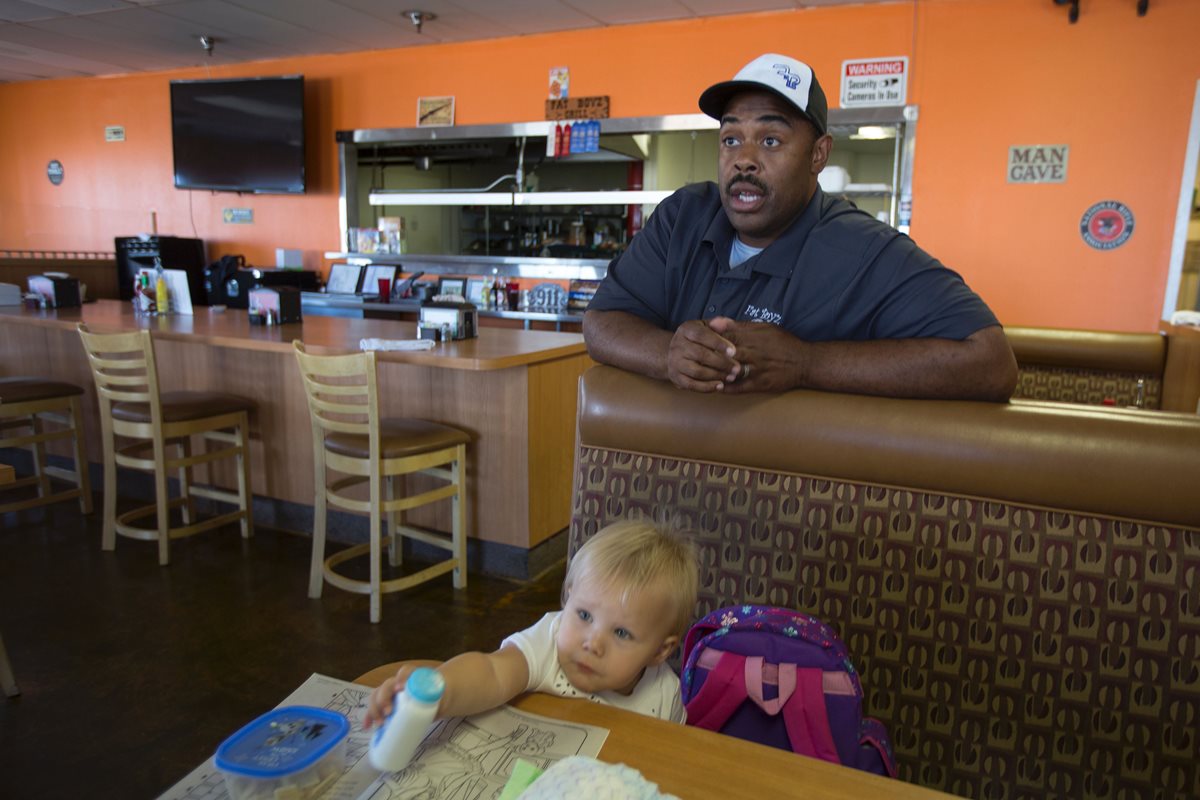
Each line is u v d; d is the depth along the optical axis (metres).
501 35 5.59
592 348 1.49
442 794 0.69
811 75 1.35
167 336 3.37
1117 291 4.46
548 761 0.74
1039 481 1.11
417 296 5.98
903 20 4.63
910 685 1.22
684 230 1.60
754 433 1.27
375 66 6.12
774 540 1.28
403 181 6.78
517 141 5.94
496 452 3.02
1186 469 1.03
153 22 5.43
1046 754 1.15
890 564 1.21
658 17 5.09
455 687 0.79
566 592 1.04
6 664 2.15
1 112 7.79
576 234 6.03
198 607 2.75
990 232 4.66
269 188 6.34
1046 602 1.13
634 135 5.68
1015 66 4.46
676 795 0.68
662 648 1.00
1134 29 4.21
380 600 2.66
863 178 5.38
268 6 5.02
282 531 3.50
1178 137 4.22
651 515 1.37
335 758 0.70
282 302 3.69
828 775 0.72
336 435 2.79
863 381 1.25
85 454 3.65
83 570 3.04
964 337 1.24
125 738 1.99
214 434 3.35
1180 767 1.08
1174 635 1.07
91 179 7.47
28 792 1.78
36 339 4.20
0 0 5.03
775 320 1.47
